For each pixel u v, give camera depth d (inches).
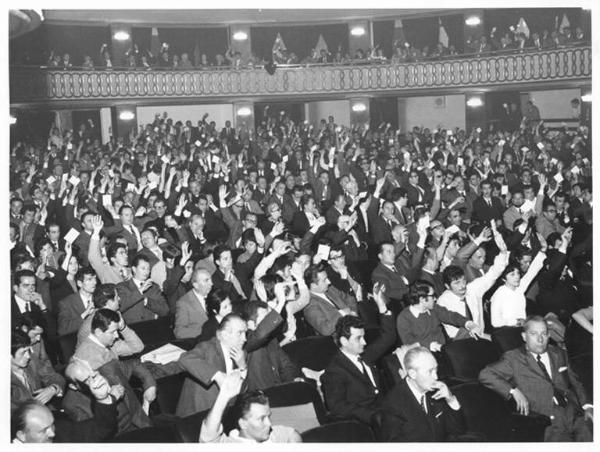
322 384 214.5
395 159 791.7
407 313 260.5
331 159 686.5
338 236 374.3
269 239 360.8
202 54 1125.7
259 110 1131.9
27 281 272.5
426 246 345.7
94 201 529.7
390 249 330.0
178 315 270.5
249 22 1081.4
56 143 902.4
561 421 210.2
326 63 1058.1
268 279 265.1
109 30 1066.1
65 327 285.3
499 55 1003.9
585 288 338.6
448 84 1032.8
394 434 185.2
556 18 1019.3
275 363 233.5
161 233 442.3
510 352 220.8
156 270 346.9
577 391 220.8
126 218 422.9
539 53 978.7
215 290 231.3
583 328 273.6
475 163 767.1
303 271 274.1
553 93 1062.4
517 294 290.0
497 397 210.8
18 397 209.6
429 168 725.3
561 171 700.7
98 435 176.9
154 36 1094.4
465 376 239.8
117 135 1021.2
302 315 307.3
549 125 1045.8
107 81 1003.9
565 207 509.7
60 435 174.9
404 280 333.4
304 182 713.0
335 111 1163.3
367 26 1098.1
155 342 280.1
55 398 238.7
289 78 1058.7
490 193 577.6
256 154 923.4
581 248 363.9
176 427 175.3
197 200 555.5
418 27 1109.1
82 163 828.0
